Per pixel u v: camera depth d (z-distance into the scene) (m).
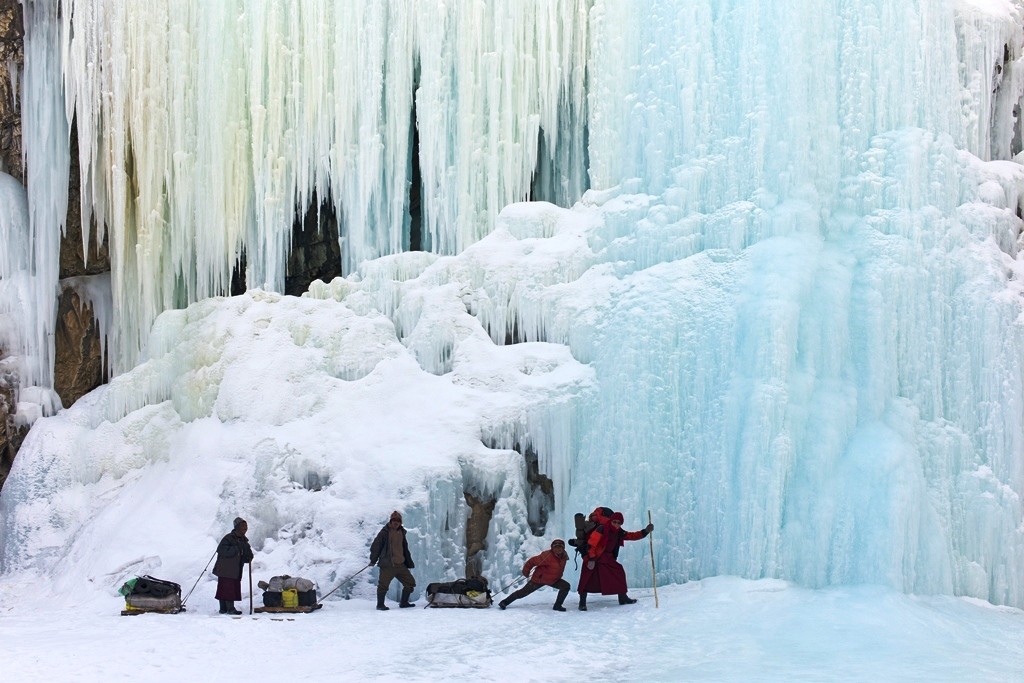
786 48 15.77
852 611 11.81
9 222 18.81
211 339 17.50
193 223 18.45
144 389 17.78
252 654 9.95
